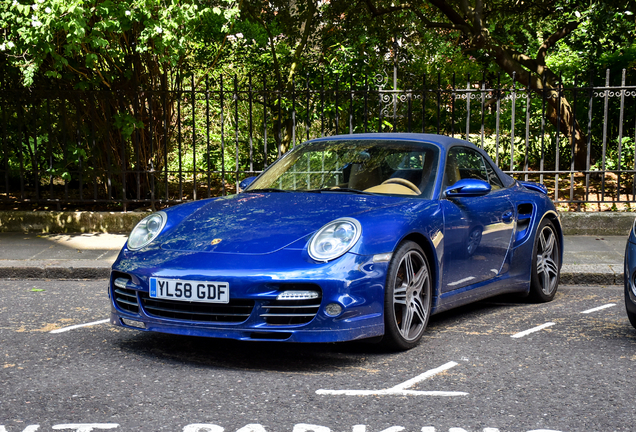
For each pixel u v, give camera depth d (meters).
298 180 5.27
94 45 8.13
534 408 3.46
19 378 3.92
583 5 11.27
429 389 3.74
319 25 12.51
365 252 4.13
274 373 4.01
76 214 9.27
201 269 4.07
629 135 12.58
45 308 5.74
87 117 10.05
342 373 4.02
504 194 5.75
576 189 11.41
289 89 11.44
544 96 9.16
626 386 3.80
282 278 3.95
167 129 10.32
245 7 11.53
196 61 11.63
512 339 4.79
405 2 12.54
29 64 8.27
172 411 3.40
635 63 12.59
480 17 12.32
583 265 7.19
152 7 8.18
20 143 9.51
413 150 5.25
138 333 4.92
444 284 4.82
